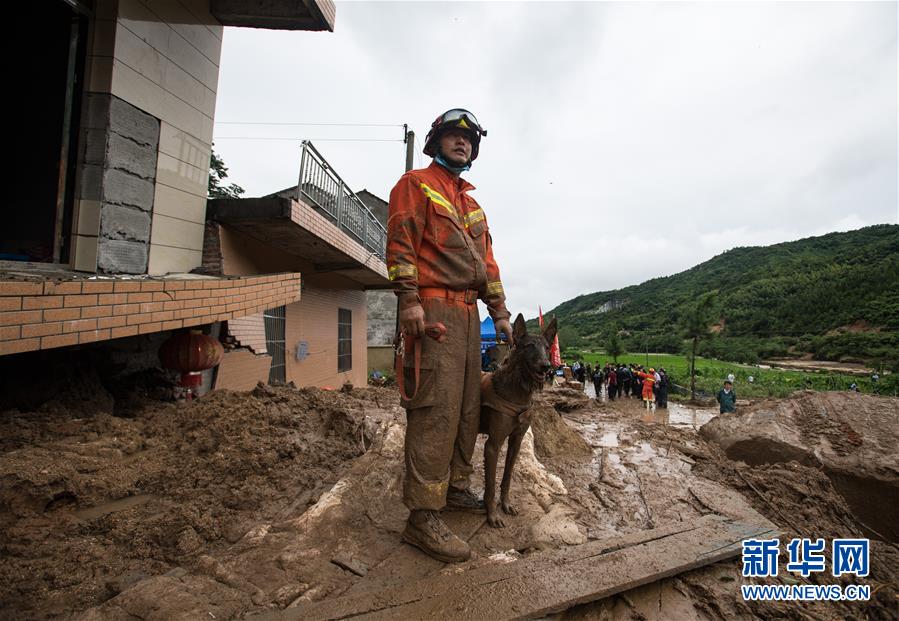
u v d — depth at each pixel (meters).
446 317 2.76
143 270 5.20
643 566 2.42
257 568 2.44
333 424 4.62
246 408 4.56
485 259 3.16
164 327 3.98
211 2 6.08
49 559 2.43
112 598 2.13
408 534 2.76
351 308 14.32
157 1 5.25
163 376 5.82
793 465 4.70
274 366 8.99
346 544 2.71
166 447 3.87
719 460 4.87
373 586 2.34
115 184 4.78
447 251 2.78
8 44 4.96
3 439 3.45
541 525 3.02
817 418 5.57
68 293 3.06
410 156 15.07
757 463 5.51
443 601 2.07
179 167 5.71
